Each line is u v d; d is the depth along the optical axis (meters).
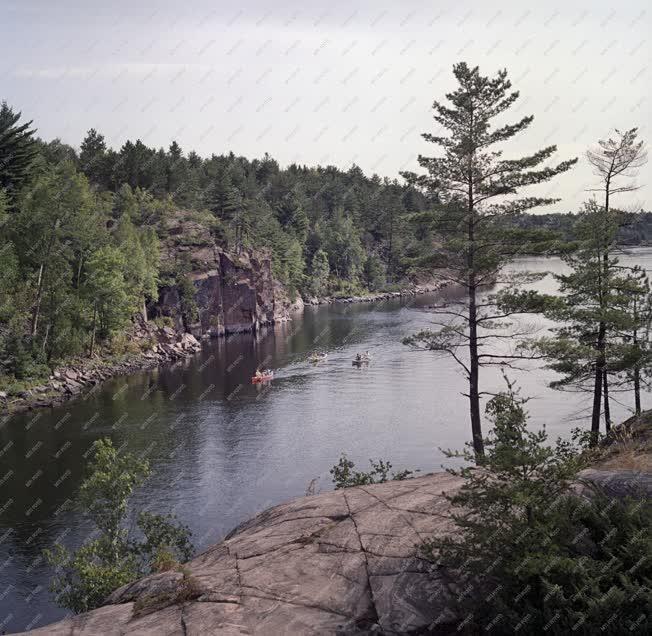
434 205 28.02
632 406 49.75
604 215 28.34
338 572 10.22
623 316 27.80
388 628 8.89
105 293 76.25
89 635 9.32
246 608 9.50
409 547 10.52
